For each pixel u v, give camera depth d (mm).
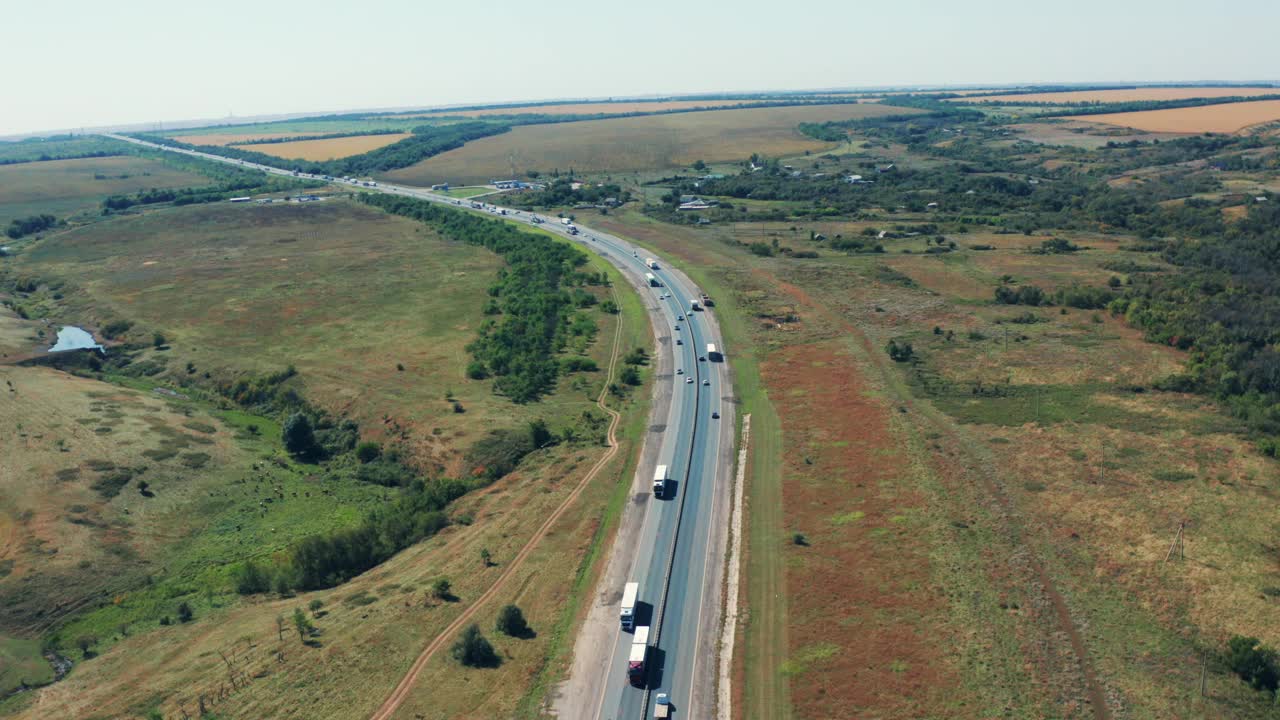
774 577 93688
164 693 80562
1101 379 144500
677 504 111250
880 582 90688
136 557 108812
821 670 78438
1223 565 90062
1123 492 106188
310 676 81188
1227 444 116812
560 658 82938
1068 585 88375
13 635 93438
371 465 135125
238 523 118188
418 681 79750
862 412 135750
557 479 120062
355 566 105500
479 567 99062
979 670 76312
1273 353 143875
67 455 131875
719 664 81562
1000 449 120125
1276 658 75000
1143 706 71312
